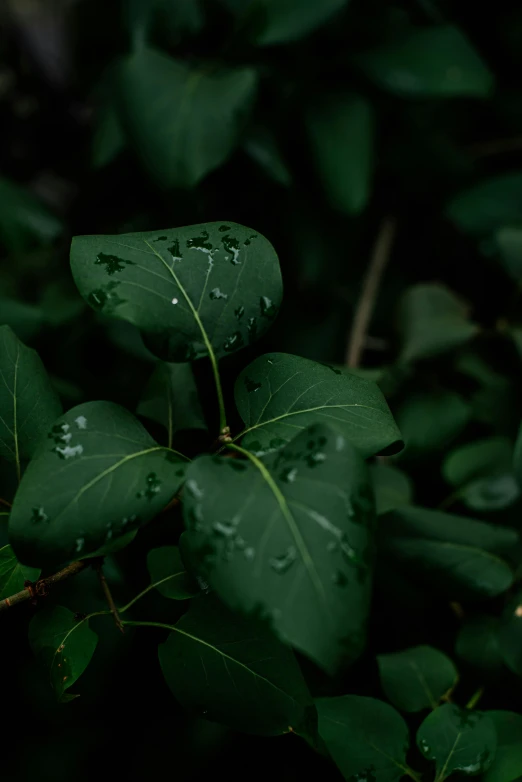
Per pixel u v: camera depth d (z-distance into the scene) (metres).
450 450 0.88
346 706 0.63
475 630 0.68
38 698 0.82
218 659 0.59
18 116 1.35
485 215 1.07
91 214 1.12
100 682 0.75
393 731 0.62
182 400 0.64
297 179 1.06
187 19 1.00
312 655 0.51
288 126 1.03
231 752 0.81
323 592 0.51
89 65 1.27
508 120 1.19
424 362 0.93
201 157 0.86
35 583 0.58
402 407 0.87
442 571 0.68
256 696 0.58
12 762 0.88
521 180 1.08
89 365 1.01
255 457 0.54
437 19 1.06
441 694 0.65
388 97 1.08
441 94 0.99
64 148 1.36
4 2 1.30
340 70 1.04
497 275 1.14
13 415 0.60
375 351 1.08
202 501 0.52
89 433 0.55
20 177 1.38
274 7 0.93
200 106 0.88
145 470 0.54
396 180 1.13
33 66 1.33
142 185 1.09
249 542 0.52
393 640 0.73
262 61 0.98
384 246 1.08
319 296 1.08
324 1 0.93
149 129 0.88
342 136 0.99
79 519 0.53
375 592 0.72
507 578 0.67
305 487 0.53
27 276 1.07
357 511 0.53
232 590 0.51
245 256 0.57
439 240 1.16
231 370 0.91
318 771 0.76
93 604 0.68
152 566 0.61
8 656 0.77
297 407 0.57
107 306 0.55
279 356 0.58
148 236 0.57
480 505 0.75
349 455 0.53
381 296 1.11
